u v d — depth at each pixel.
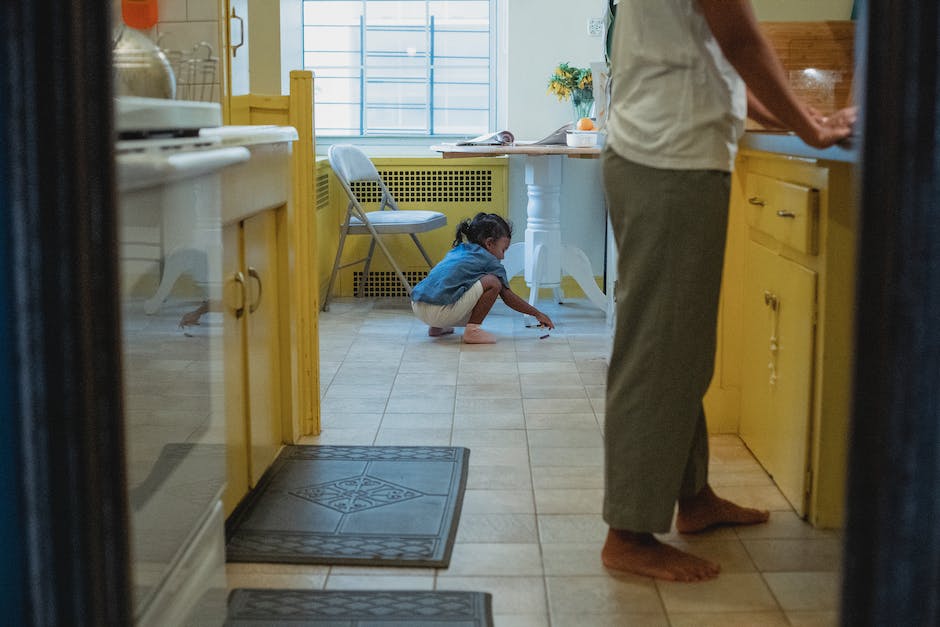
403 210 6.07
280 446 3.32
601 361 4.50
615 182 2.26
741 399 3.32
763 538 2.58
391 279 6.11
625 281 2.28
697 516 2.62
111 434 1.30
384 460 3.19
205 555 1.93
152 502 1.63
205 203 1.93
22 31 1.19
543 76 5.93
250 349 2.85
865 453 1.25
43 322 1.23
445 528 2.65
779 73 2.10
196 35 2.79
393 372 4.31
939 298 1.20
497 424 3.59
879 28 1.20
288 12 4.09
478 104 6.32
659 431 2.28
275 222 3.17
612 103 2.33
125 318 1.51
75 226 1.23
